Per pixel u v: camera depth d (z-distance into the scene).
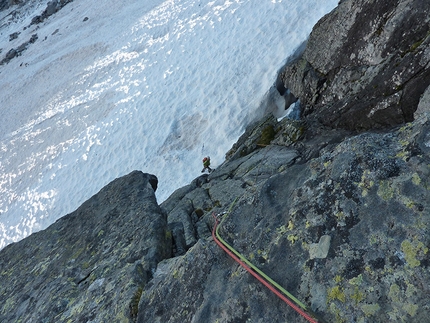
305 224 2.42
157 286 3.12
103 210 5.45
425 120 2.23
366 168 2.30
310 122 12.39
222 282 2.65
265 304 2.34
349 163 2.40
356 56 12.10
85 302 3.64
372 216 2.14
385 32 10.75
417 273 1.83
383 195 2.15
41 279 4.59
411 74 9.17
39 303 4.06
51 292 4.11
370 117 10.10
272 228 2.61
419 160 2.11
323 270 2.17
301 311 2.08
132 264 3.87
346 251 2.14
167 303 2.90
